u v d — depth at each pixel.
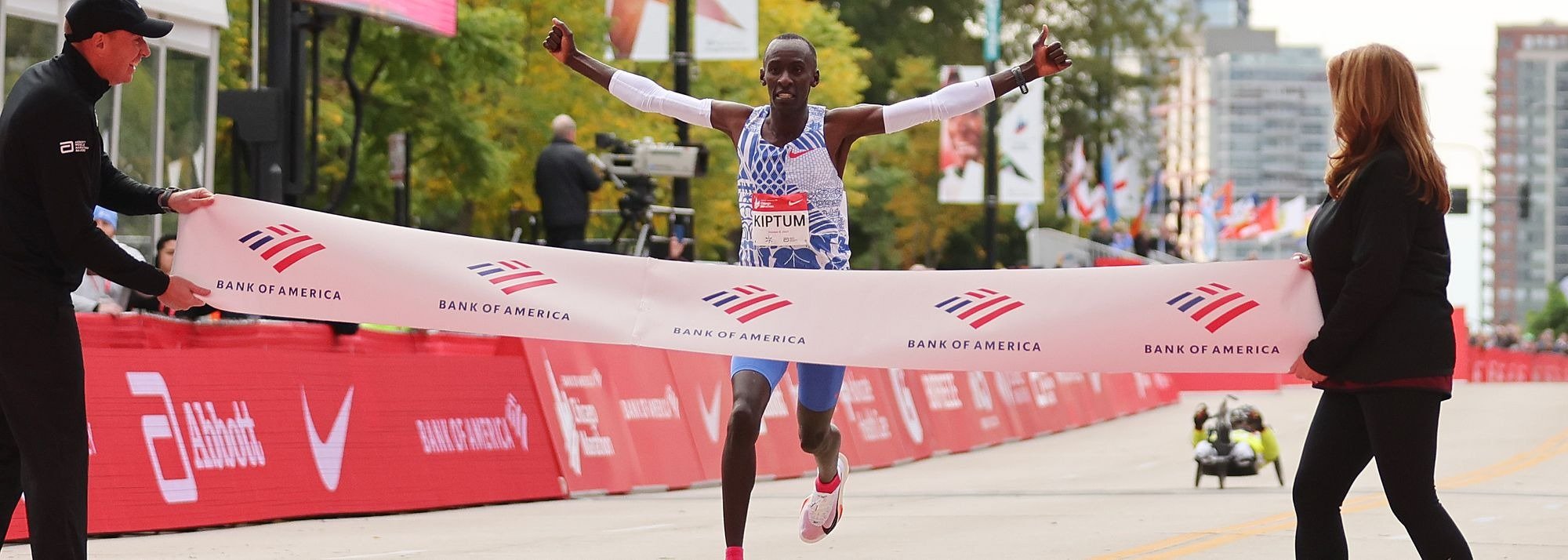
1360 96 10.33
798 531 18.69
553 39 12.51
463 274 12.65
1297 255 12.02
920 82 100.62
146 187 12.30
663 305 12.52
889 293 12.30
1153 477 28.19
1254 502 22.23
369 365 20.77
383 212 48.53
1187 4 125.88
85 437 10.84
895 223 99.12
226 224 12.39
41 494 10.59
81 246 10.57
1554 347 134.50
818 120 12.05
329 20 28.94
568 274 12.66
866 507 22.14
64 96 10.44
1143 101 123.38
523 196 54.22
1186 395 62.50
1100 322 12.23
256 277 12.44
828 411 12.77
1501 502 21.33
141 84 27.67
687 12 36.16
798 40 11.96
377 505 20.31
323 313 12.52
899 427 32.72
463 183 48.50
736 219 67.75
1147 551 16.42
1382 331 10.30
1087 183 93.81
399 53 45.31
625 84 12.38
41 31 26.14
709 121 12.36
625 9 36.00
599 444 24.20
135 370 17.75
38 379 10.58
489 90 51.44
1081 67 115.75
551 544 17.27
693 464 26.20
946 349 12.34
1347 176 10.49
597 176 29.23
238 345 19.45
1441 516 10.36
